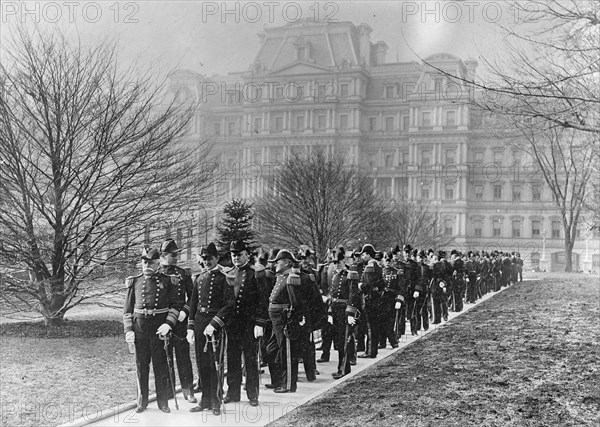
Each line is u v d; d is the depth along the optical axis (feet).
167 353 29.66
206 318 29.27
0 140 50.55
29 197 51.65
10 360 39.42
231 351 30.81
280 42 287.07
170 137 56.80
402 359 43.32
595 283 122.83
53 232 53.52
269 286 38.19
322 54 287.48
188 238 59.26
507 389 32.71
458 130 272.10
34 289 52.49
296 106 275.18
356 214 112.88
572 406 29.12
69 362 39.29
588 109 39.11
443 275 67.67
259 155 265.34
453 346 48.34
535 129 38.22
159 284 29.40
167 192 56.18
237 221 63.16
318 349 49.14
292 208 102.58
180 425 26.81
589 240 260.01
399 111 286.25
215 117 259.60
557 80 35.29
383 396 31.37
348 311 38.27
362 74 282.56
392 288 49.49
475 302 92.12
